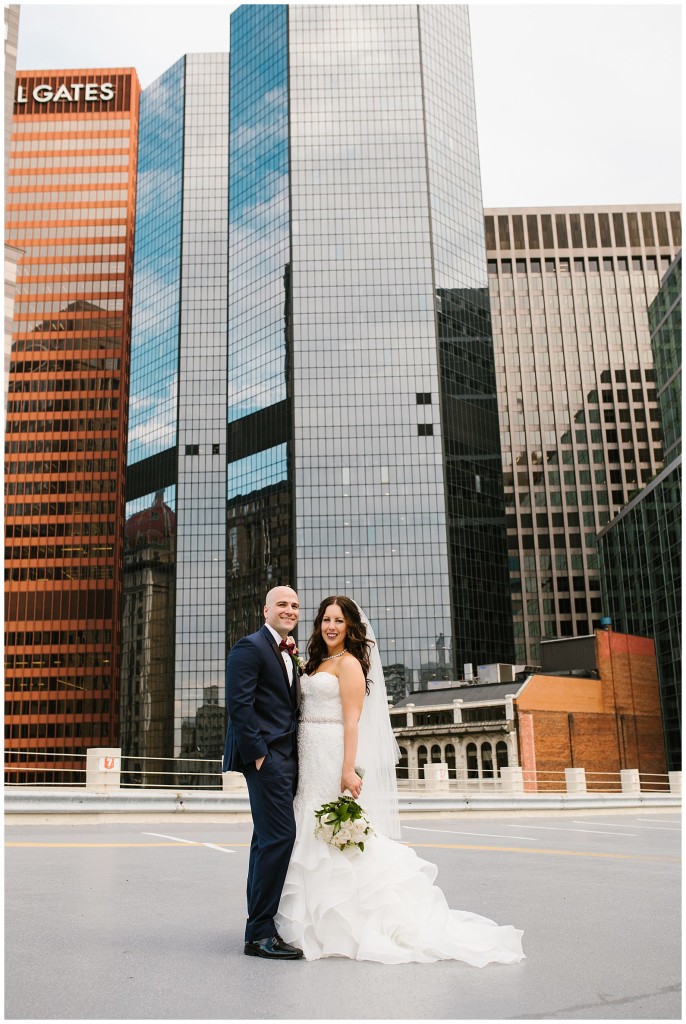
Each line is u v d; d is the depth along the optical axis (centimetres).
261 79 10562
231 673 543
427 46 10475
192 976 449
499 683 5634
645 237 13738
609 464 12850
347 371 9438
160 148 12125
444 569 8962
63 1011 383
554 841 1414
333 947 504
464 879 872
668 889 798
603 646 5819
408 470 9206
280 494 9288
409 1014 386
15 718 12262
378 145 10044
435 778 2662
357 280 9675
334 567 8944
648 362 13238
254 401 9769
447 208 10138
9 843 1188
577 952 518
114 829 1566
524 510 12700
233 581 9506
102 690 12375
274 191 10125
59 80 14238
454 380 9625
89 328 13588
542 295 13538
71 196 13925
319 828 532
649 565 7269
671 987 436
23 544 12900
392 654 8762
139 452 11156
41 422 13325
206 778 9575
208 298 11175
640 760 5744
